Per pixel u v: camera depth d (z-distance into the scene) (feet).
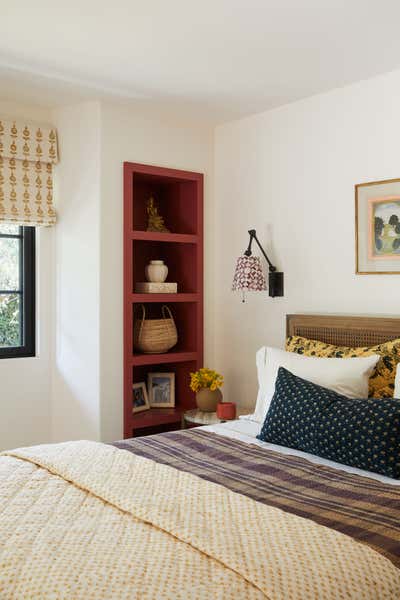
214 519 5.94
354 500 6.77
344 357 10.52
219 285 14.51
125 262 12.87
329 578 4.92
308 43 9.60
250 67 10.62
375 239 11.17
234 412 12.20
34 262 13.62
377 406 8.15
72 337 13.17
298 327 12.30
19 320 13.61
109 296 12.68
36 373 13.52
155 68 10.66
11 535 5.74
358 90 11.45
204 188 14.34
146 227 14.80
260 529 5.69
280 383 9.57
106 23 8.83
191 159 14.07
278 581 4.82
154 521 5.92
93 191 12.62
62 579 4.89
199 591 4.72
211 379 13.06
